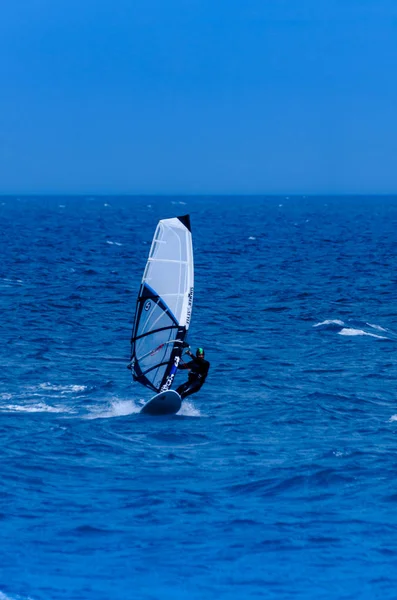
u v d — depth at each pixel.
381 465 54.28
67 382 81.75
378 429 65.25
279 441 61.22
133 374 71.62
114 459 55.88
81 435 61.66
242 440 61.41
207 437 62.22
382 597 35.84
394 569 38.50
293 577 37.69
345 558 39.66
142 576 37.59
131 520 44.28
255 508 46.28
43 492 48.69
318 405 73.81
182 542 41.31
